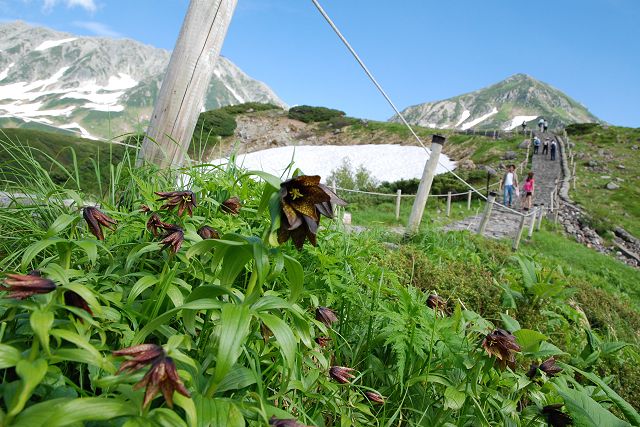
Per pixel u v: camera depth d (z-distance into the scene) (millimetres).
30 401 1420
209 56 3768
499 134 54594
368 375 2697
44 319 1270
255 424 1537
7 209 2760
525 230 18719
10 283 1325
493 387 2600
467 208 24188
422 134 59281
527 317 4715
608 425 2381
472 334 3191
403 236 8023
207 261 2248
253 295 1539
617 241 24219
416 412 2445
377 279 3148
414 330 2482
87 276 1845
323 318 2348
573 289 5309
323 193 1484
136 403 1310
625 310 7332
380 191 35781
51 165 2811
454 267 5352
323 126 69938
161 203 2447
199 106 3805
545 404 2807
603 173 38781
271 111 73938
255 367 1784
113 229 2002
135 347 1235
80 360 1287
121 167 2943
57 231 1700
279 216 1462
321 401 2148
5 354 1222
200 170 3133
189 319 1675
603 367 4078
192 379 1483
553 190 31984
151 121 3703
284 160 52875
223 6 3766
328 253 3197
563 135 52781
